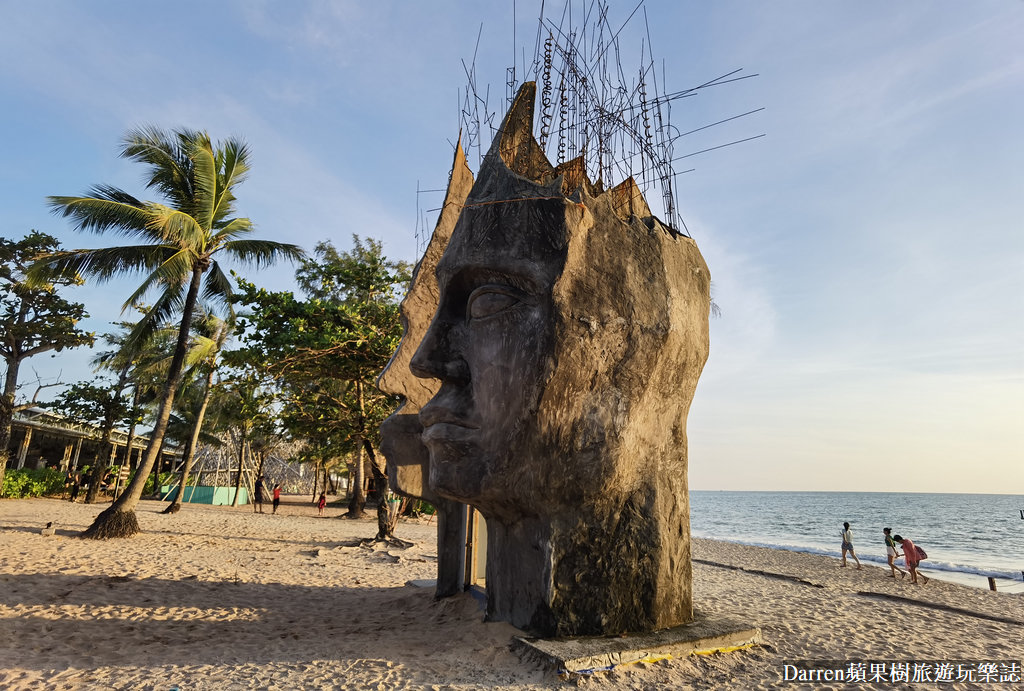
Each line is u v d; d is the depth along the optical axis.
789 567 16.11
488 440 5.69
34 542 12.11
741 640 6.15
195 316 22.52
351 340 14.38
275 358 14.72
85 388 25.92
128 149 14.41
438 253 8.19
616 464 5.89
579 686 4.77
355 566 12.15
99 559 10.68
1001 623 8.59
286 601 8.52
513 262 5.77
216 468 36.59
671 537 6.38
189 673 5.14
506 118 6.79
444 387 6.36
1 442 23.12
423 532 20.39
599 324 5.76
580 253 5.76
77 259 14.19
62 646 5.91
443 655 5.64
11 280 22.58
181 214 13.50
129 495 14.28
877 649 6.61
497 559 6.38
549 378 5.48
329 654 5.76
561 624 5.59
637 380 6.07
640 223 6.50
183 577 9.61
